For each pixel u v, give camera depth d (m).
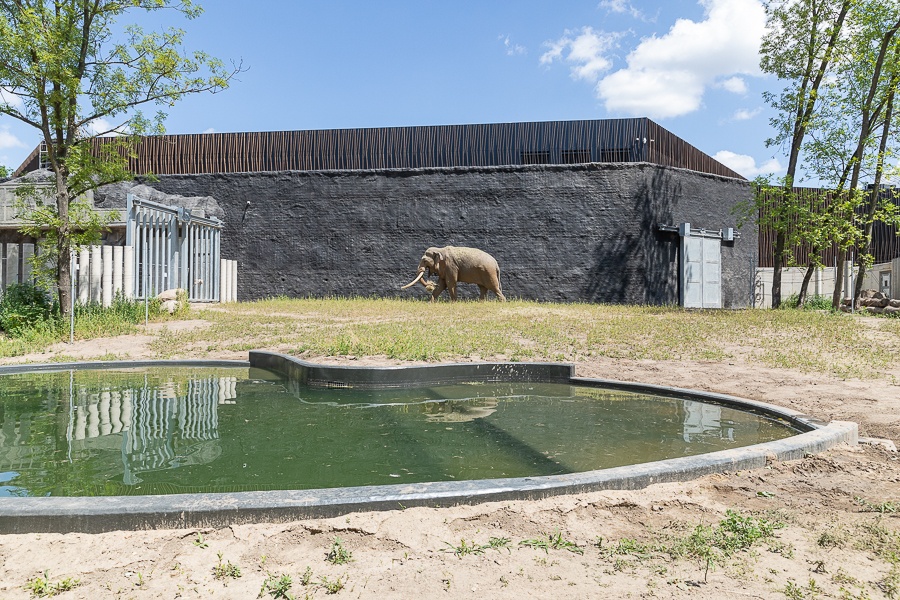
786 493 3.13
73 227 11.27
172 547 2.43
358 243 20.05
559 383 7.15
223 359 8.51
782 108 18.28
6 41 9.66
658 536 2.55
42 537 2.53
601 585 2.11
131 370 7.95
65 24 10.45
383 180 20.06
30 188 11.59
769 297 22.86
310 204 20.19
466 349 8.51
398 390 6.61
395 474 3.54
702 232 20.09
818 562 2.27
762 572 2.21
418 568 2.24
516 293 19.53
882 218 17.05
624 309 15.48
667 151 21.83
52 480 3.40
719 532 2.54
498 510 2.79
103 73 10.96
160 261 13.93
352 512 2.73
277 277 20.22
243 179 20.36
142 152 22.22
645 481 3.19
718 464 3.43
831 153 17.61
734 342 9.88
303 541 2.49
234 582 2.14
